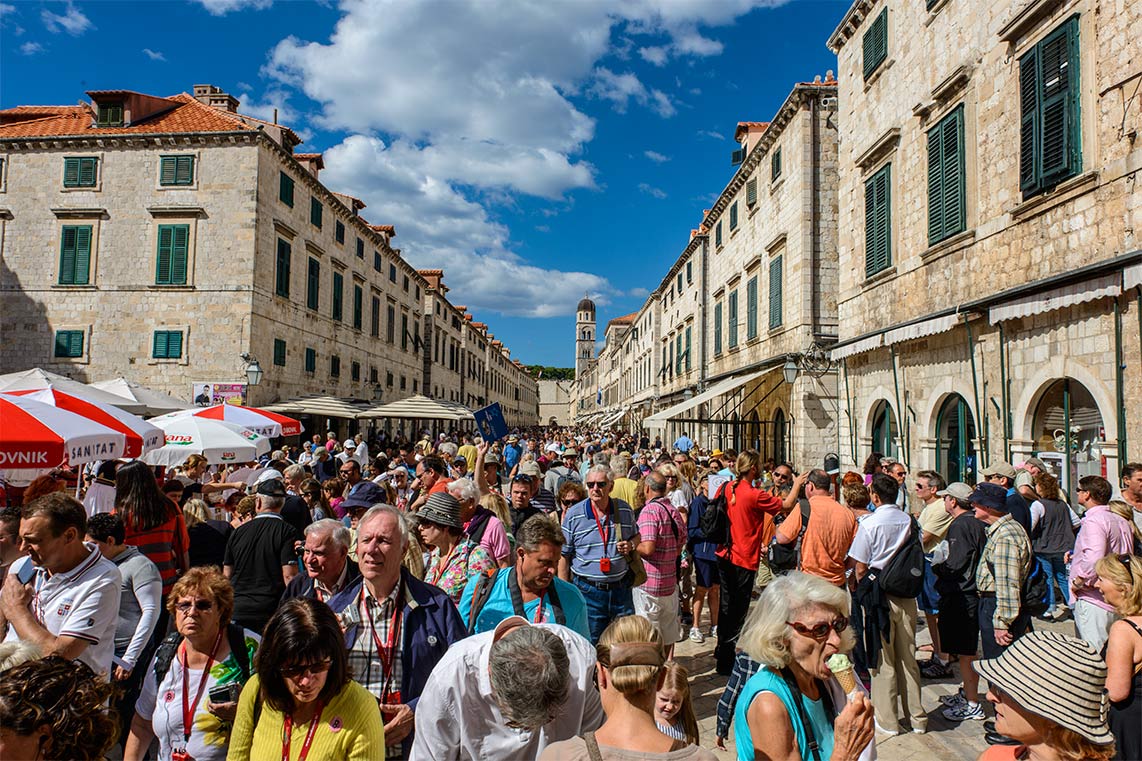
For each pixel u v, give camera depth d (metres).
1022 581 5.92
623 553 6.41
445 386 57.69
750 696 3.05
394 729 3.49
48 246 25.31
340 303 33.75
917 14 14.15
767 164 23.02
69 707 2.54
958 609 6.45
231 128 25.92
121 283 25.06
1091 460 9.63
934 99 13.32
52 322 25.09
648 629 2.87
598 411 87.88
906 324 13.64
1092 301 9.34
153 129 25.80
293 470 10.03
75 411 8.49
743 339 25.73
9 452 6.71
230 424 12.70
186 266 24.84
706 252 32.41
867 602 6.32
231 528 7.31
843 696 3.13
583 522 6.49
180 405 13.39
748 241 25.33
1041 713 2.67
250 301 24.70
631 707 2.67
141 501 6.10
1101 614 5.89
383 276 40.97
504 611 4.43
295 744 3.05
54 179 25.50
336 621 3.15
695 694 7.20
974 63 12.10
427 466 8.93
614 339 77.94
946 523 7.62
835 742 2.80
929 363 13.75
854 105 17.33
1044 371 10.37
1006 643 5.81
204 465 11.09
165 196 25.22
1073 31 9.60
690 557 9.90
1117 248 8.84
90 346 24.94
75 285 25.06
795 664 3.04
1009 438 11.19
